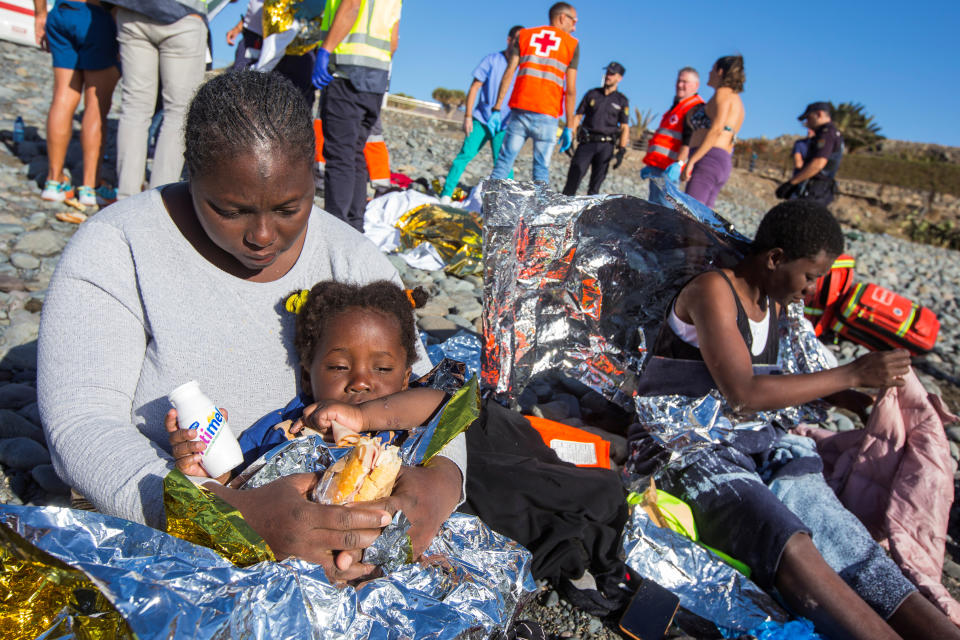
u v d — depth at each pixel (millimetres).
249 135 1425
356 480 1482
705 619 2250
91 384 1580
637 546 2309
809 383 2377
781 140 34500
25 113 7230
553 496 2248
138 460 1484
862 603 2078
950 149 41562
